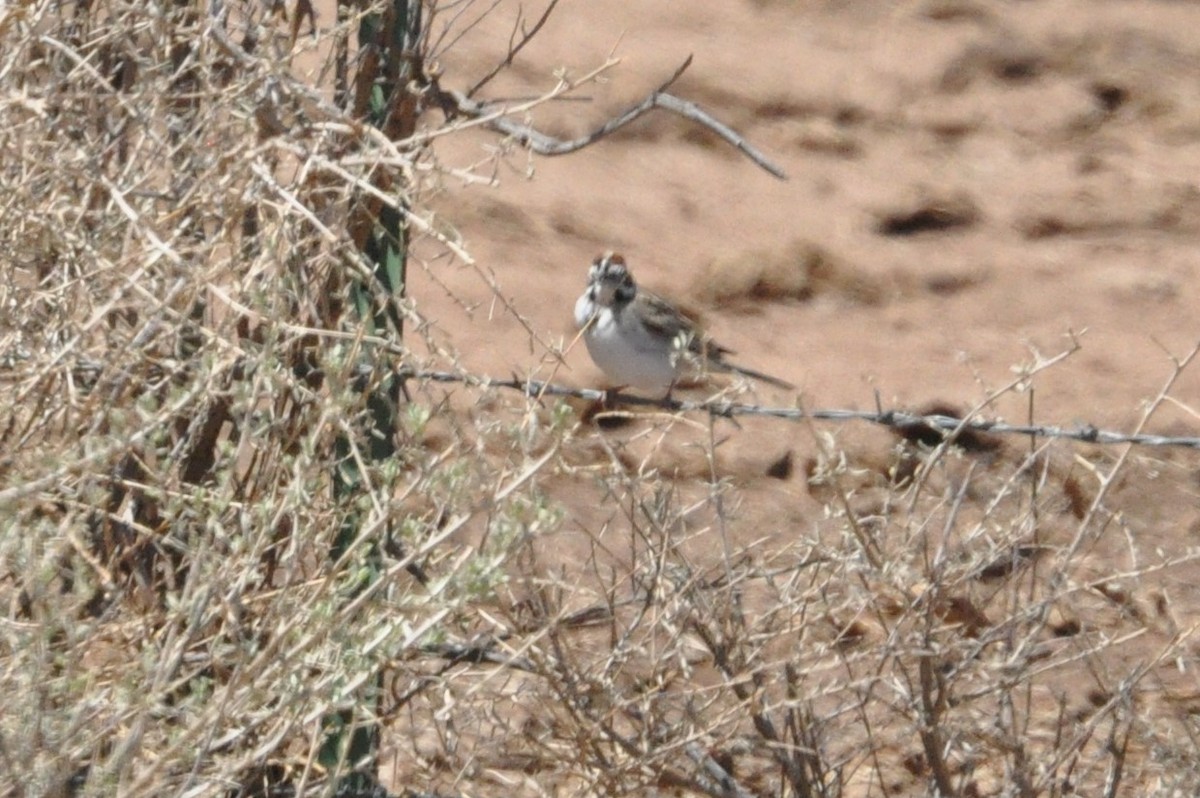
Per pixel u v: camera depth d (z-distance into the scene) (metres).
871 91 30.09
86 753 7.01
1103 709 9.09
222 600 7.23
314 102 7.98
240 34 9.55
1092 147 28.80
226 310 8.07
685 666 8.54
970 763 9.05
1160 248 24.91
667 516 8.61
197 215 8.07
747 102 29.11
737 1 34.12
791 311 21.97
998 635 8.95
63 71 8.53
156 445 8.15
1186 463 16.94
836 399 18.83
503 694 8.53
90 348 7.71
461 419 11.13
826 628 9.70
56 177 7.89
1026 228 25.45
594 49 30.08
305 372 8.67
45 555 7.01
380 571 7.86
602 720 8.32
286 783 8.70
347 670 7.11
